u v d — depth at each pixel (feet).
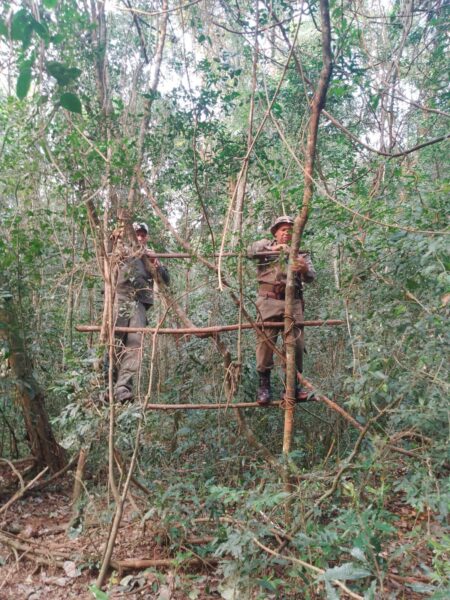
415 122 21.83
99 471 17.88
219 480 15.84
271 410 18.26
